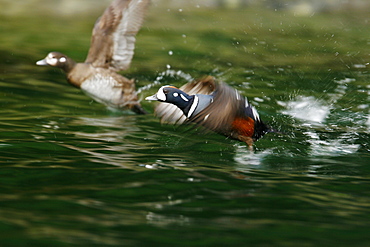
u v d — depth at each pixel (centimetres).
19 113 1280
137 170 941
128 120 1280
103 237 671
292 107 1415
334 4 2469
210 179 911
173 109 1064
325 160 1048
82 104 1388
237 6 2452
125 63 1400
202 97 998
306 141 1165
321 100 1464
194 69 1705
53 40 1947
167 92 988
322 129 1259
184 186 871
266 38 2064
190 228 710
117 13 1359
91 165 957
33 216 727
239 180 911
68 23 2181
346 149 1124
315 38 2067
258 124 1037
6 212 735
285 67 1745
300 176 948
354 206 811
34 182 862
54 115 1284
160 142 1123
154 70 1683
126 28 1369
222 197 830
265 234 698
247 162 1017
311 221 748
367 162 1042
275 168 989
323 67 1752
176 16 2295
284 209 790
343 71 1714
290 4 2459
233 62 1789
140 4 1352
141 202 798
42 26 2125
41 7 2364
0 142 1064
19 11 2302
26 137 1106
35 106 1343
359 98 1488
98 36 1383
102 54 1397
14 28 2077
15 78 1566
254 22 2253
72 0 2422
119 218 734
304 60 1823
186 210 774
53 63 1393
